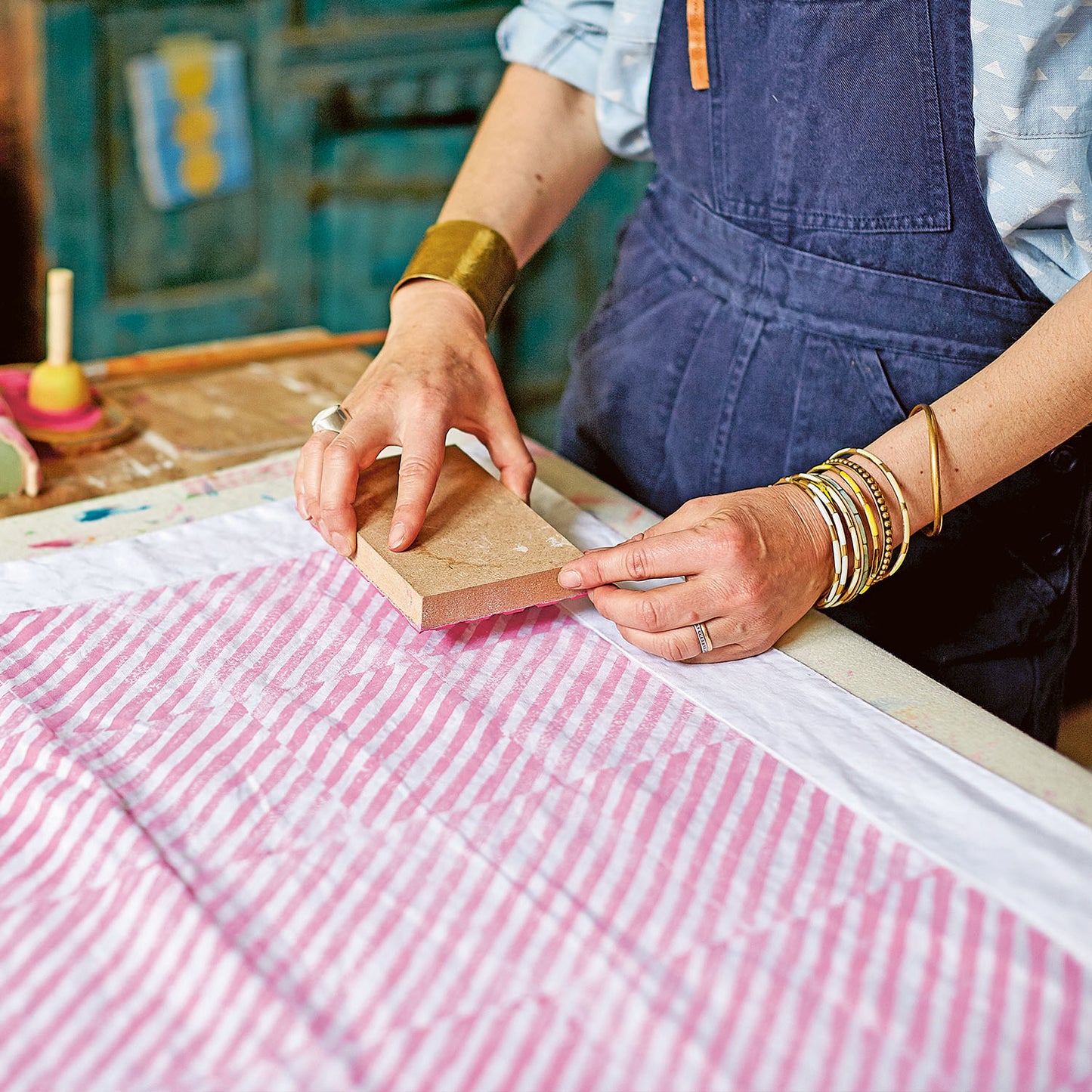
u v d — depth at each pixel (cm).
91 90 193
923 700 67
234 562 78
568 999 48
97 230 203
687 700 67
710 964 50
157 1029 46
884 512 69
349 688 67
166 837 55
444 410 77
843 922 52
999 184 75
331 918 52
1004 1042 47
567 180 98
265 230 218
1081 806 59
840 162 80
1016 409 69
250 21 201
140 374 110
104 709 64
